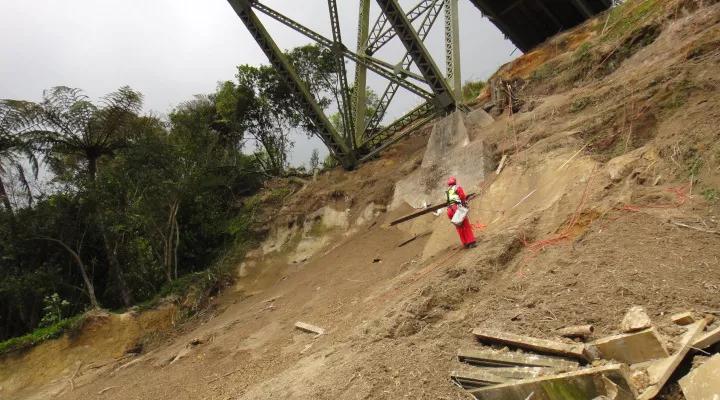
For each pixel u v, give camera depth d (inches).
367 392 202.7
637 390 137.3
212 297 619.8
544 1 729.6
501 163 447.8
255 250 664.4
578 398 144.4
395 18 588.1
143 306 603.2
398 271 408.8
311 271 555.2
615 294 197.2
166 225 692.7
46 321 614.2
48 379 544.7
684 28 418.3
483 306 236.4
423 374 199.8
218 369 391.5
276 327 422.0
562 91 530.3
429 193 530.9
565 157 377.1
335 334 327.0
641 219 250.2
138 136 700.7
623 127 362.9
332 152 727.1
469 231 339.9
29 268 657.0
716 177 254.5
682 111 323.9
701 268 197.6
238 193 847.7
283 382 272.2
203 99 907.4
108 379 496.7
